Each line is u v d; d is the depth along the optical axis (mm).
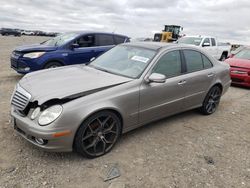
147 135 4234
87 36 8328
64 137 3057
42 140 3035
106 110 3389
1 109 4840
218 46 15039
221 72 5422
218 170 3400
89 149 3387
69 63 7836
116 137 3646
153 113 4109
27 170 3068
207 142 4180
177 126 4723
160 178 3125
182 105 4645
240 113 5820
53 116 3004
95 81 3631
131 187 2928
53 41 8461
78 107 3109
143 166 3340
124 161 3418
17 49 7445
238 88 8750
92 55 8336
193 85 4715
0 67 10062
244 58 9609
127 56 4422
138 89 3736
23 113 3250
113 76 3900
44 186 2828
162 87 4086
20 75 8453
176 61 4480
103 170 3191
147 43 4762
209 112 5453
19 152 3408
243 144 4223
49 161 3285
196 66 4895
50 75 3941
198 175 3252
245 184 3152
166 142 4047
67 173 3080
